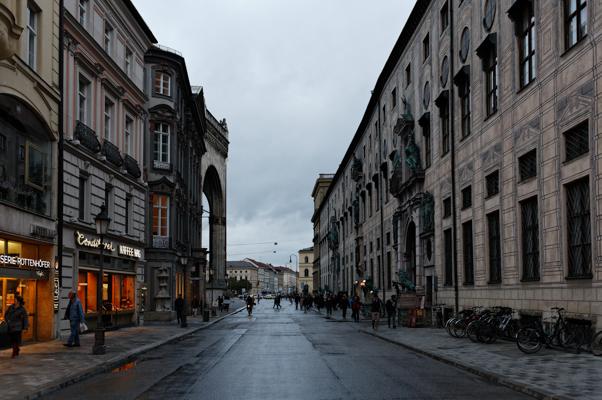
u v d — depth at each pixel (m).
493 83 25.97
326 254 107.06
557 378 12.74
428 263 36.53
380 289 53.19
